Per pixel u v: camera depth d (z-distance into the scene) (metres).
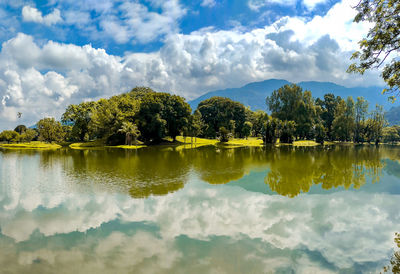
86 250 9.50
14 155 43.88
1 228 11.61
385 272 8.11
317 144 83.06
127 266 8.41
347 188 19.17
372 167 30.64
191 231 11.12
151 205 14.74
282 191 18.11
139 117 71.38
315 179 22.58
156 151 51.75
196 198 16.16
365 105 95.94
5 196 16.86
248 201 15.60
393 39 10.88
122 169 27.34
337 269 8.30
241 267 8.35
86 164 31.39
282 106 92.62
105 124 69.50
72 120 80.56
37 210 14.05
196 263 8.57
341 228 11.55
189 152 49.19
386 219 12.70
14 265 8.52
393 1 10.16
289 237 10.59
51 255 9.17
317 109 98.31
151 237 10.55
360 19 11.62
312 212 13.68
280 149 59.50
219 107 107.56
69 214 13.34
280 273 8.05
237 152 49.88
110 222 12.19
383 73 11.96
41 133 73.56
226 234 10.86
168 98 77.50
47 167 29.14
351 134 98.81
